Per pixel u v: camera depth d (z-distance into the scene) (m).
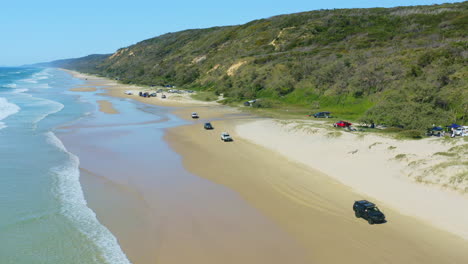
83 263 17.47
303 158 37.47
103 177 31.27
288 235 21.00
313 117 64.38
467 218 21.66
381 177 29.67
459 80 59.66
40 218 22.23
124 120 64.56
